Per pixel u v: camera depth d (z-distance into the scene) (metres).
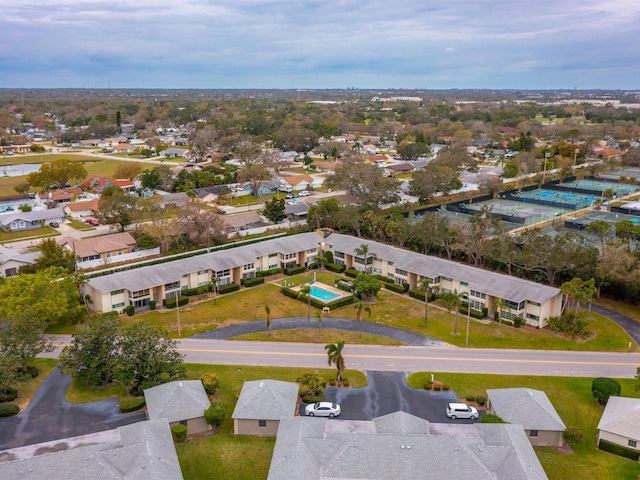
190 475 53.19
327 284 107.56
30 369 72.38
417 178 172.00
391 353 79.44
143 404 64.31
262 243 114.62
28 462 48.75
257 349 80.38
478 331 87.00
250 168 190.12
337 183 167.25
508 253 104.50
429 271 100.50
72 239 124.00
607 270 95.25
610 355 79.38
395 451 50.97
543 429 57.84
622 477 53.34
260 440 59.22
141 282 94.38
